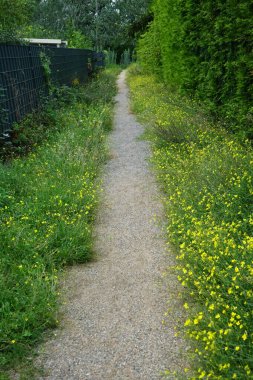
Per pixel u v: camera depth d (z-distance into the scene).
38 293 3.55
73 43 31.59
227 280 3.24
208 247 3.70
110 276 4.10
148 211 5.59
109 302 3.67
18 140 8.12
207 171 5.46
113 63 52.69
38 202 5.38
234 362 2.64
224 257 3.62
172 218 4.66
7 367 2.93
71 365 2.95
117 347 3.10
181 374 2.77
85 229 4.79
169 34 13.34
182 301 3.58
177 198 5.27
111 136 10.34
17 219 4.98
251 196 4.71
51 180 6.24
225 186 5.07
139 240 4.81
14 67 9.30
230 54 7.62
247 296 3.07
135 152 8.62
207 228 4.23
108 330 3.30
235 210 4.58
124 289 3.86
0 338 3.05
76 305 3.65
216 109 8.68
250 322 2.86
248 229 4.27
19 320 3.26
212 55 8.60
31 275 3.88
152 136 9.09
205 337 2.65
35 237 4.42
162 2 15.16
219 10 8.20
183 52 10.67
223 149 6.11
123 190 6.45
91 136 8.93
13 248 4.28
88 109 12.48
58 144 7.90
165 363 2.90
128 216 5.48
